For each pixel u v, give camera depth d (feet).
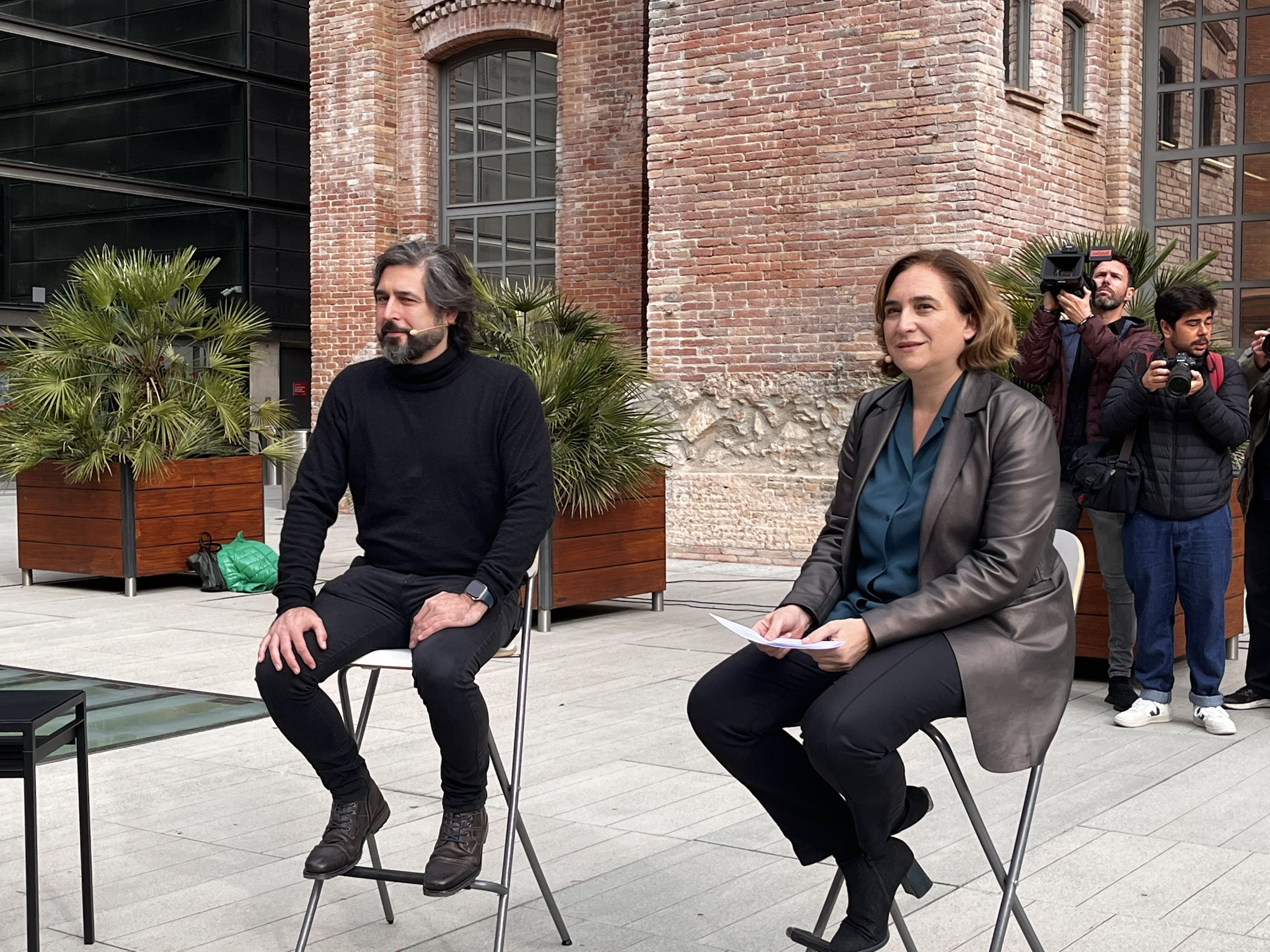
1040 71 36.35
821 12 35.86
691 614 28.68
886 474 9.61
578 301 45.24
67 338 31.63
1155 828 13.71
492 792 15.16
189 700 19.98
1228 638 23.81
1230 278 38.78
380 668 10.27
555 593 26.58
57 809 14.70
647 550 28.63
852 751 8.26
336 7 49.90
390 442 10.90
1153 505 18.02
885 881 8.90
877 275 35.45
